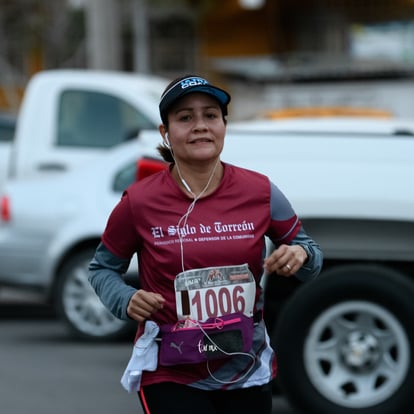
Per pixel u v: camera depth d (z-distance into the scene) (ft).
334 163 41.47
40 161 72.18
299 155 41.83
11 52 173.78
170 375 25.84
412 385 39.70
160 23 177.27
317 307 40.09
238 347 25.63
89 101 73.15
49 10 170.50
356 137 41.81
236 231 25.63
